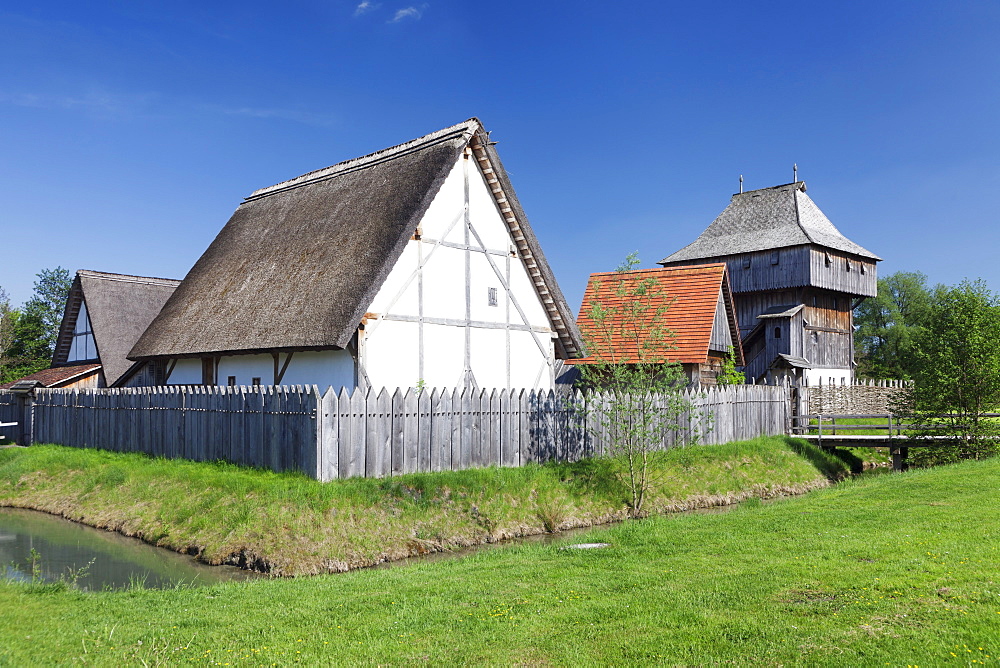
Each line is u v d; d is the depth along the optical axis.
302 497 14.34
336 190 25.06
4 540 15.51
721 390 25.22
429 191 20.89
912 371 25.17
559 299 24.95
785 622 7.18
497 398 18.22
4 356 51.34
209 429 18.20
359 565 13.35
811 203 50.41
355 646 7.29
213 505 15.13
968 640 6.37
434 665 6.74
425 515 15.27
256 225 27.31
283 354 21.39
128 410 21.45
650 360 18.80
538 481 17.77
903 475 18.55
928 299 76.75
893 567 8.87
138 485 17.66
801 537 11.34
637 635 7.16
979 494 14.18
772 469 23.77
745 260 48.03
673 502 19.38
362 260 20.12
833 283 46.88
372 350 19.72
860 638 6.61
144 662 6.95
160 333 25.56
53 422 25.36
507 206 23.62
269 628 8.05
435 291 21.52
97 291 33.25
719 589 8.52
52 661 7.06
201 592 10.03
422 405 16.69
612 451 20.83
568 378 29.94
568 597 8.67
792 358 43.19
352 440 15.49
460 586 9.55
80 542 15.27
